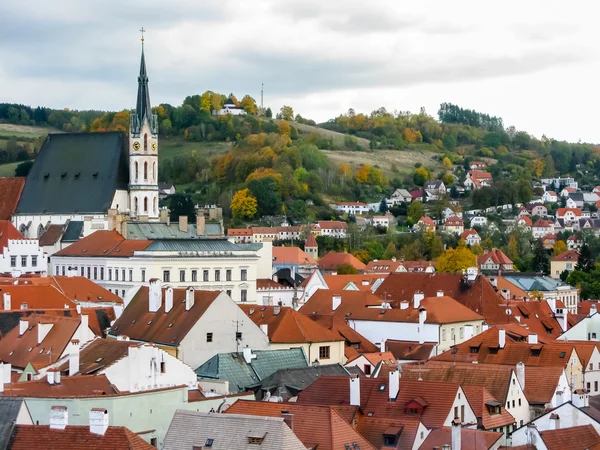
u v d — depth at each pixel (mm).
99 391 157375
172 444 126312
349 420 153375
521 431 149000
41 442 117125
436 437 150875
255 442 124062
